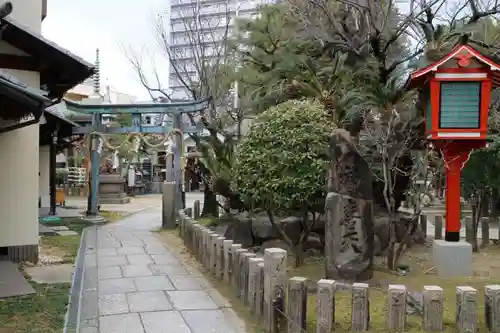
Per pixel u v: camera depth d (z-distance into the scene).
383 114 8.98
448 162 8.27
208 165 13.32
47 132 16.77
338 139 7.52
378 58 10.87
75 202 24.52
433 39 10.23
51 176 16.77
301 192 7.91
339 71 11.41
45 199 20.95
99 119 16.17
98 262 9.62
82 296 6.96
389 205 8.38
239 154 8.74
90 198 16.81
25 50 8.76
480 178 10.74
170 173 16.78
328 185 7.67
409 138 8.64
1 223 8.74
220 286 7.66
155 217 18.52
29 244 8.98
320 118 8.48
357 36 11.45
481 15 10.55
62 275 8.16
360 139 8.97
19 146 8.88
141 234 13.66
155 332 5.54
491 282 7.70
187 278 8.23
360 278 7.38
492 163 10.41
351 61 11.34
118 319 5.99
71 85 9.93
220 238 8.19
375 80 10.49
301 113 8.41
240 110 15.21
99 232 13.95
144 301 6.79
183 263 9.57
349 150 7.46
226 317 6.10
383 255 9.73
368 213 7.51
